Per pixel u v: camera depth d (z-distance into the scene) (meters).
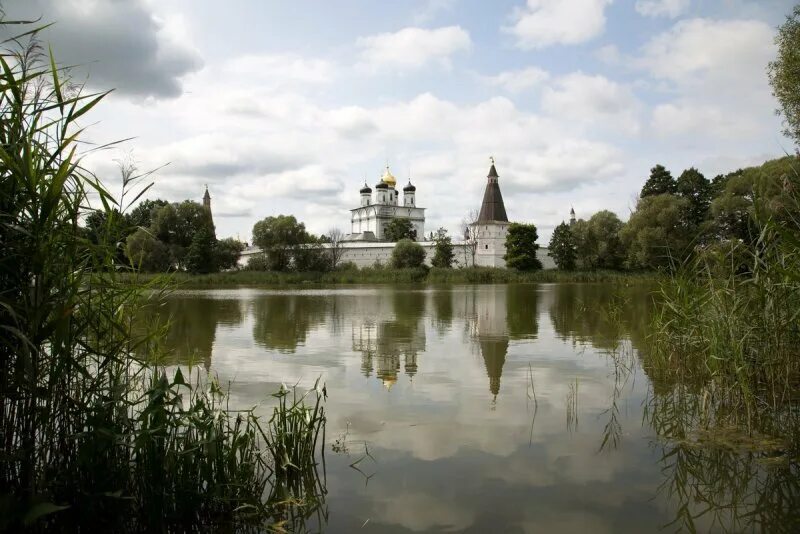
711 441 5.40
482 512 4.01
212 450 4.10
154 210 61.16
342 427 5.91
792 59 16.58
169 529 3.83
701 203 59.41
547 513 3.98
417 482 4.52
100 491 3.59
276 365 9.40
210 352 10.79
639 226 46.41
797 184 6.04
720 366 6.38
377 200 110.56
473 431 5.77
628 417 6.25
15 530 3.28
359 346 11.52
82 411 3.82
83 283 3.88
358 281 53.91
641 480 4.54
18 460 3.42
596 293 31.98
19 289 3.30
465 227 79.94
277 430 4.89
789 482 4.48
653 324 9.39
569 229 66.31
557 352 10.64
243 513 4.04
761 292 6.20
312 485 4.48
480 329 14.46
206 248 54.56
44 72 3.24
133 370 7.11
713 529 3.74
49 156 3.37
